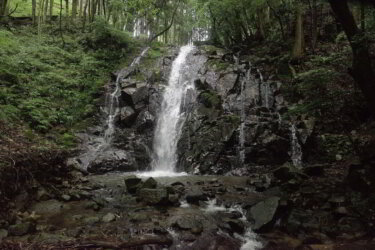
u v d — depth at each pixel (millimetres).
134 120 12758
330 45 14625
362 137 9859
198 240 5012
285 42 16922
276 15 16828
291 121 11453
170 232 5227
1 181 5625
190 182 8781
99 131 12281
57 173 7988
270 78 14219
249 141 11023
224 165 10773
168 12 23109
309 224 5570
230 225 5559
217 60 16094
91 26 18250
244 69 15086
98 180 8891
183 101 13328
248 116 11953
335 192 6793
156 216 5848
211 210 6391
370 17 7344
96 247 4426
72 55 15648
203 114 12297
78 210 6160
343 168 8719
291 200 6312
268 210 5801
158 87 13953
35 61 13617
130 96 12969
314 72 8469
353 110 10859
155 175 10258
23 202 5965
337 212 5836
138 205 6566
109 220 5574
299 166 10312
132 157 11391
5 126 8930
